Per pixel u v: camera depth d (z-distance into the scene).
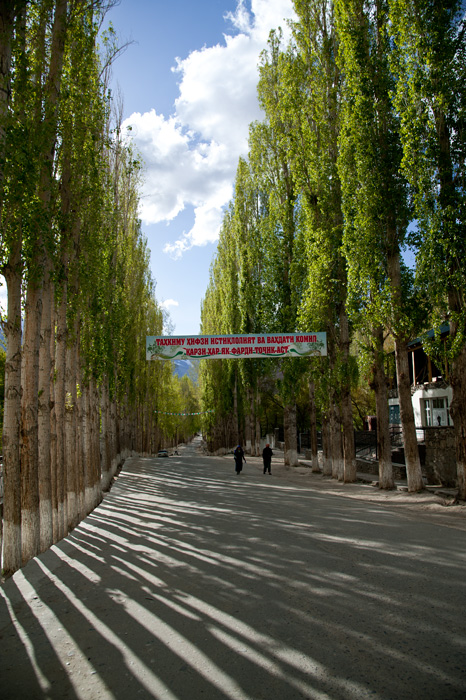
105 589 6.86
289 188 29.56
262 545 9.14
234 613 5.59
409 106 14.92
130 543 10.19
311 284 21.75
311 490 19.83
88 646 4.87
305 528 10.78
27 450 9.61
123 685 4.02
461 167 14.38
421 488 16.22
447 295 14.95
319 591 6.24
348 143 17.47
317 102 21.89
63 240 12.73
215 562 8.02
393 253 17.00
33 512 9.50
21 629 5.45
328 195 21.31
